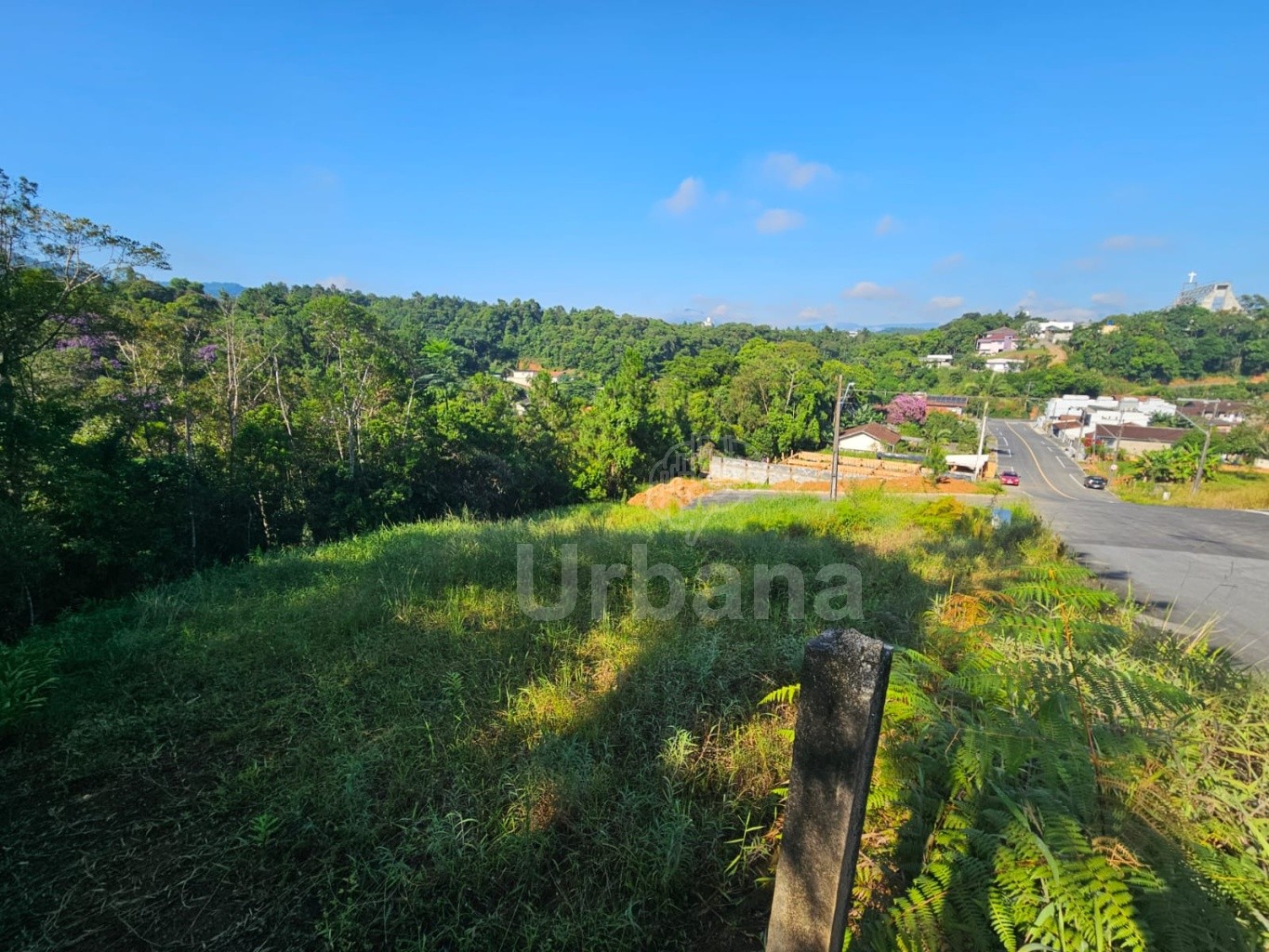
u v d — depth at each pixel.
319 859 2.37
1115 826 1.86
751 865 2.37
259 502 12.22
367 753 2.93
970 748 2.04
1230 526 14.21
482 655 4.07
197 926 2.10
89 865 2.35
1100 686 2.14
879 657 1.28
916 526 10.06
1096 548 10.13
